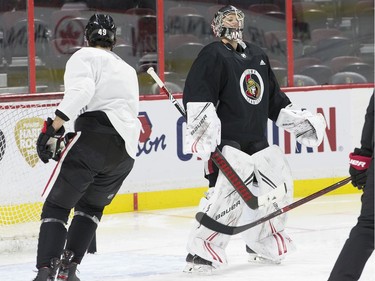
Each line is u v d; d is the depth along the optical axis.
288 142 19.62
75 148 10.59
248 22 19.64
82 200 11.05
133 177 18.28
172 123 18.64
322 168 20.06
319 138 12.85
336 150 20.23
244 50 12.60
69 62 10.62
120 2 18.44
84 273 12.48
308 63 20.28
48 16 17.73
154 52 18.81
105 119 10.65
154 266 12.92
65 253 10.94
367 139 9.33
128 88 10.87
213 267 12.27
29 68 17.59
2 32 17.31
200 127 11.95
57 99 15.53
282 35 19.98
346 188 20.39
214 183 12.52
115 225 16.75
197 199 18.98
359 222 9.08
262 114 12.59
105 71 10.73
